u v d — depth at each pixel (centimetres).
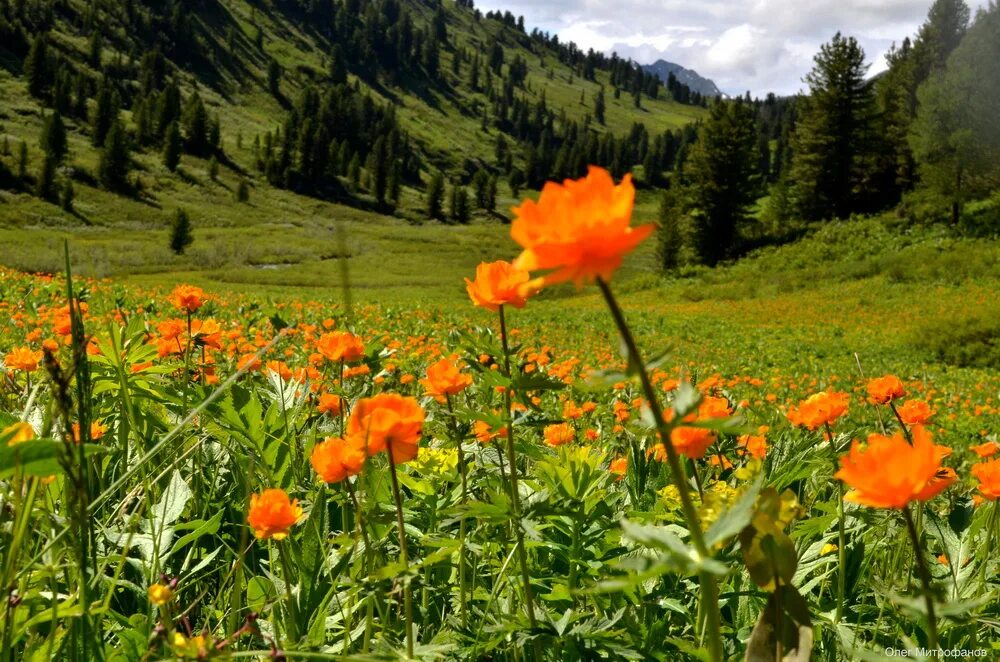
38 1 14312
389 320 1609
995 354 1880
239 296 1795
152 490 227
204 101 14662
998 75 4238
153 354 270
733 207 5572
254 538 226
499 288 176
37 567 151
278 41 18762
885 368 1755
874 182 5756
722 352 1923
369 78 19162
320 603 183
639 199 15050
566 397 516
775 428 344
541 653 167
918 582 202
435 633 183
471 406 255
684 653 176
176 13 16088
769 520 118
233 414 248
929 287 3478
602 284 89
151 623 173
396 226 11775
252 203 11131
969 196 4319
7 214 7969
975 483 346
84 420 164
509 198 14725
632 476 252
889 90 6431
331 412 304
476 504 163
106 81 13488
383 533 203
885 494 101
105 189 9762
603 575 180
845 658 168
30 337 503
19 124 11088
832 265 4441
